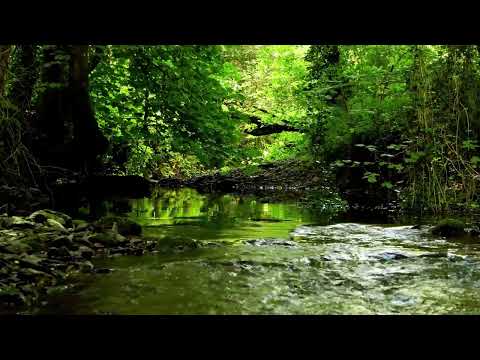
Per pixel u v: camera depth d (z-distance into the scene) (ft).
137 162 54.49
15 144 26.53
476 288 12.90
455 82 26.84
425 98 27.68
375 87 33.73
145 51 29.91
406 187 32.91
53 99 37.91
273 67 67.46
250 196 43.19
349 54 40.73
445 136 26.84
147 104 31.86
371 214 29.84
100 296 12.03
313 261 15.90
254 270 14.74
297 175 52.21
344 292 12.53
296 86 53.72
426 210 30.14
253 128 58.34
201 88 30.45
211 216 27.96
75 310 11.03
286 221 26.27
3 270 12.70
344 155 38.63
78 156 39.27
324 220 26.78
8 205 25.98
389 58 36.24
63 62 30.83
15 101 29.45
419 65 28.50
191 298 11.94
